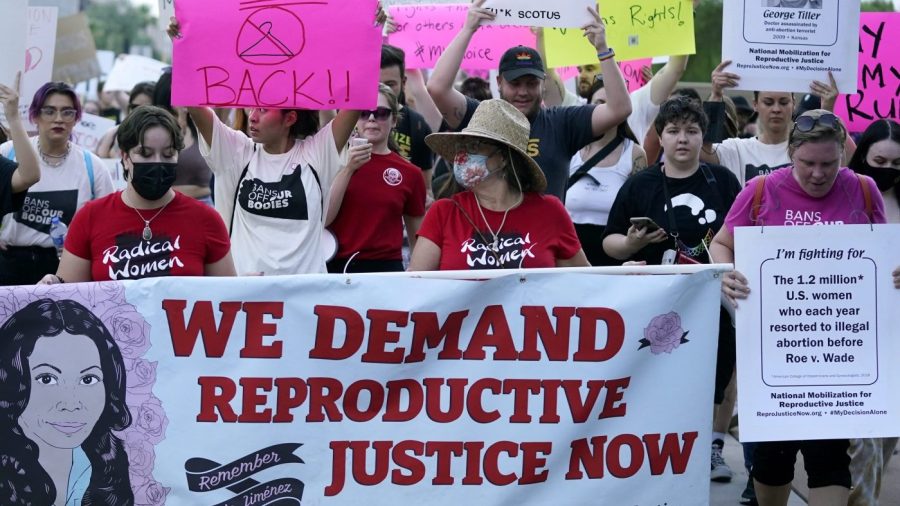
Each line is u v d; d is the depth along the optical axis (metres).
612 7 14.45
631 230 10.87
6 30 11.52
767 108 13.48
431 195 15.50
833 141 9.39
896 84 14.40
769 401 9.22
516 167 9.73
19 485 8.52
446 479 8.65
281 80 10.32
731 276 9.19
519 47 12.42
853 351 9.24
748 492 12.52
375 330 8.55
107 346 8.47
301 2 10.28
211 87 10.32
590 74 18.52
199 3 10.27
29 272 13.90
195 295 8.46
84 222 9.45
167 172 9.19
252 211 10.92
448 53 12.32
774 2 12.59
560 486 8.73
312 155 11.01
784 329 9.20
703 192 11.97
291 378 8.52
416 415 8.62
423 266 9.79
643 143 16.09
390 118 12.88
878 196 9.84
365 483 8.62
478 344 8.64
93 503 8.52
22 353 8.45
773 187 9.95
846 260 9.19
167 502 8.52
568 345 8.69
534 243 9.70
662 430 8.79
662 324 8.75
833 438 9.29
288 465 8.56
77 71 21.36
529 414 8.68
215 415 8.52
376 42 10.35
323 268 11.10
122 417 8.49
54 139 13.88
